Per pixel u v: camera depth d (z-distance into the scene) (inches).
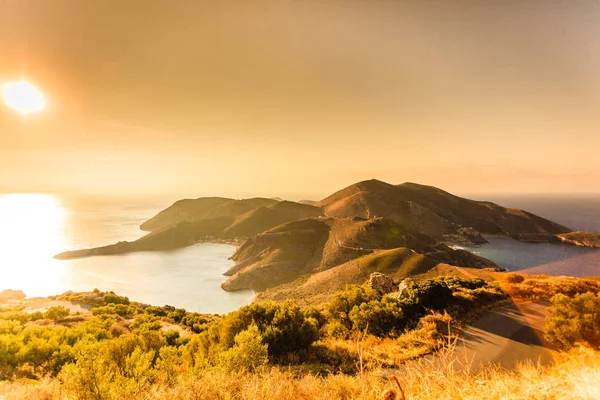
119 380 278.2
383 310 805.2
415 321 756.0
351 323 904.3
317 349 676.1
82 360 285.1
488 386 118.3
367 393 151.8
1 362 645.3
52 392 344.8
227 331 701.3
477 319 515.5
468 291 828.6
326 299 3341.5
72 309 2304.4
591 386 85.1
